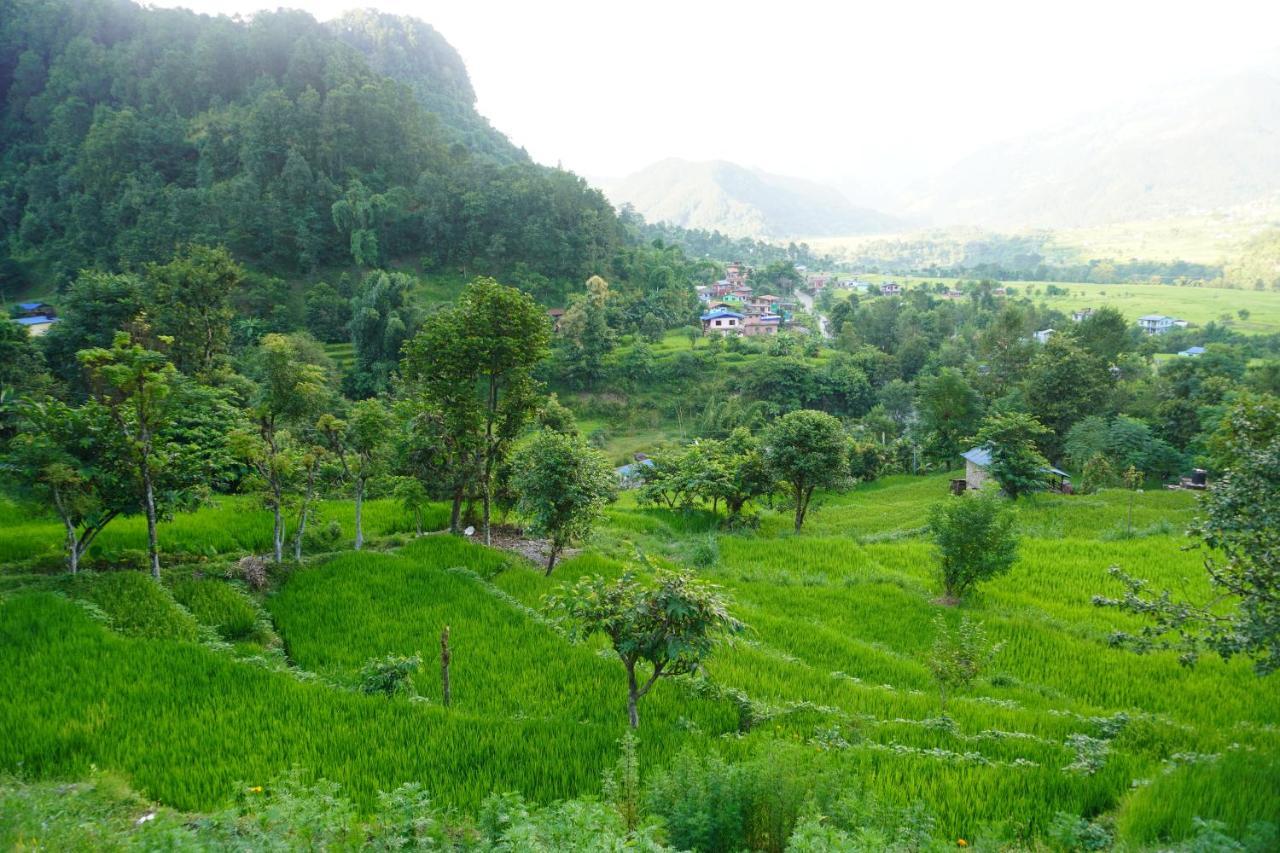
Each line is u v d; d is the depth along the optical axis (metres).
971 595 24.19
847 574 27.39
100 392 20.31
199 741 11.36
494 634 18.09
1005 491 43.59
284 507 22.94
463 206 114.12
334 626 18.25
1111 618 21.91
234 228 95.19
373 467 25.09
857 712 14.34
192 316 46.62
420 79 197.88
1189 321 148.00
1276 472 10.80
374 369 78.56
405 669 14.36
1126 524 34.09
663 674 14.41
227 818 8.00
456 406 27.28
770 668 17.03
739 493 39.38
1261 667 11.02
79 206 96.50
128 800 9.41
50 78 115.12
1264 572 10.89
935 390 64.81
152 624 15.98
